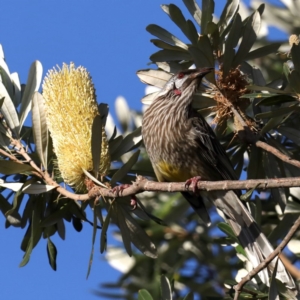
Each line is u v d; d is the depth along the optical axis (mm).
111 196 6770
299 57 7043
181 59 7953
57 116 6867
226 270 9047
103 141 7000
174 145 8539
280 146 7918
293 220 7707
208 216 8594
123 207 7293
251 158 7906
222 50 7914
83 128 6867
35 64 7422
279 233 7711
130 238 7332
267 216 8703
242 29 7812
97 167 6789
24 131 7652
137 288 9047
